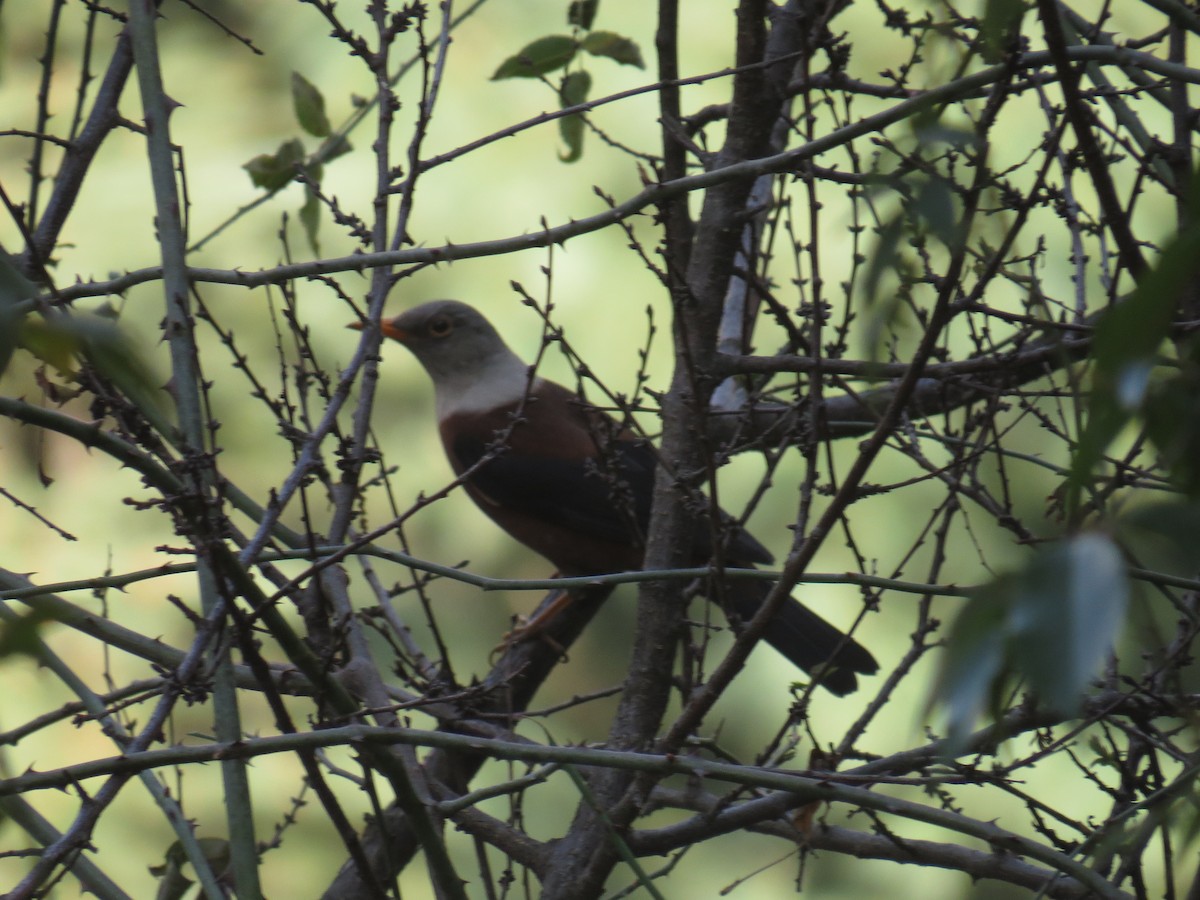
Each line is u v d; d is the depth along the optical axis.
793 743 5.42
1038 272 9.29
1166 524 2.00
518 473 10.32
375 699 5.43
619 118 15.21
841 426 5.69
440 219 14.90
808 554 4.13
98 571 13.30
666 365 14.57
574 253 14.84
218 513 3.97
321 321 14.38
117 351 2.13
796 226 9.80
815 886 12.80
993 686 2.02
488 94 15.20
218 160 15.10
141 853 11.05
